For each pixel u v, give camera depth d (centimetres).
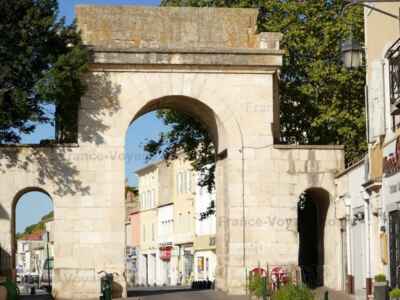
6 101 3994
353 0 2845
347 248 4197
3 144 4212
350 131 5116
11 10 4012
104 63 4275
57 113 4303
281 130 5509
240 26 4478
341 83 5125
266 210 4356
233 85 4394
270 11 5434
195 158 5678
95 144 4278
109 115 4300
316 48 5238
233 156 4366
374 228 3656
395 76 3259
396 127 3275
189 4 5597
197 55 4341
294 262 4334
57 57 4069
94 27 4372
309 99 5316
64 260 4219
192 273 9325
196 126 5497
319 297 3841
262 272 4025
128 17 4403
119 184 4275
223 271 4472
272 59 4397
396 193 3228
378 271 3600
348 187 4144
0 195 4188
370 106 3612
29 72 4034
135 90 4322
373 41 3619
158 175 10825
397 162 3181
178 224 9919
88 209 4250
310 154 4406
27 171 4222
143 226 11600
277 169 4381
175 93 4350
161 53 4309
